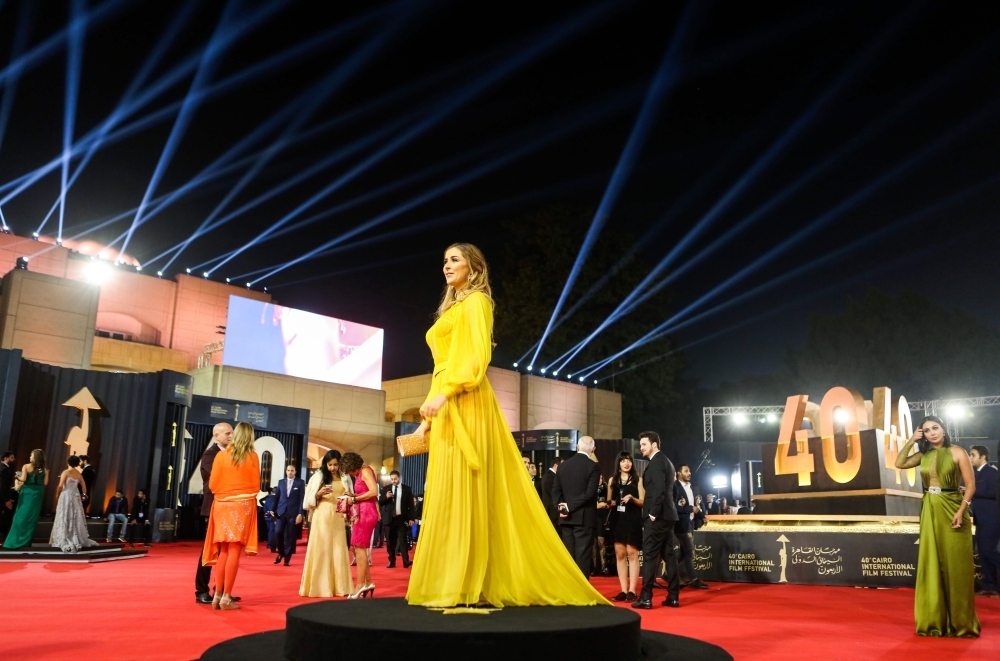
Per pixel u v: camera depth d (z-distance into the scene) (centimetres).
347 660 290
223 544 656
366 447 2773
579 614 327
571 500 815
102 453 1886
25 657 412
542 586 354
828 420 1229
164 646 450
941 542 555
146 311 2892
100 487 1869
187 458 2080
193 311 3000
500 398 2969
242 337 2539
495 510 355
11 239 2578
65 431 1845
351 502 756
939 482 566
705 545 1091
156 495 1869
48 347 2002
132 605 666
